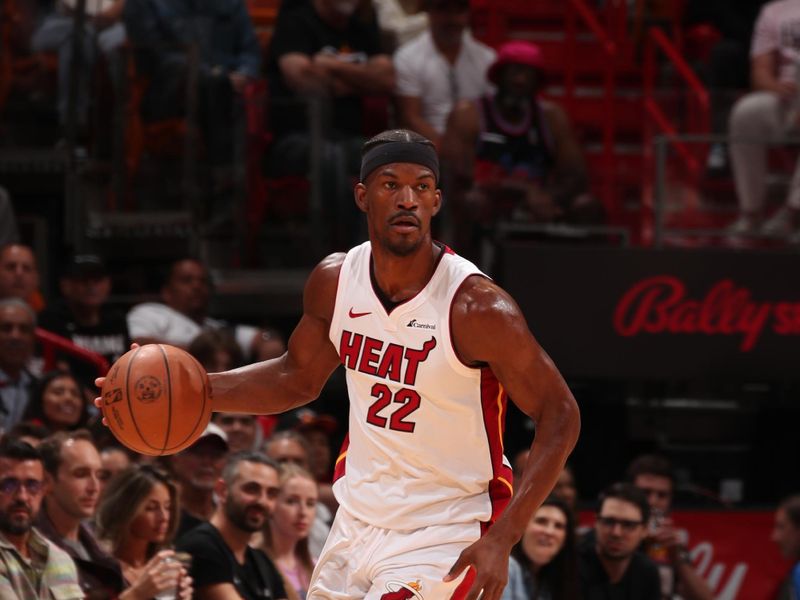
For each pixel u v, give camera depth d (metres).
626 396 31.92
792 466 32.91
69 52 30.17
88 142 30.22
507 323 12.36
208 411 13.40
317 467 24.97
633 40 41.03
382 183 12.51
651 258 29.12
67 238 30.53
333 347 13.57
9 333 23.48
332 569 13.15
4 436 17.61
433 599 12.49
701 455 33.03
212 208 29.89
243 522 18.64
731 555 28.23
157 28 30.30
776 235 30.12
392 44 35.72
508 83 29.64
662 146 30.17
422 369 12.61
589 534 23.47
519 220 29.28
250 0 37.50
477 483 12.90
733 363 29.36
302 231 29.78
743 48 39.78
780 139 30.22
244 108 29.55
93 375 26.00
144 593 16.88
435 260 12.80
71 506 17.86
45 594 16.34
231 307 30.09
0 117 30.52
